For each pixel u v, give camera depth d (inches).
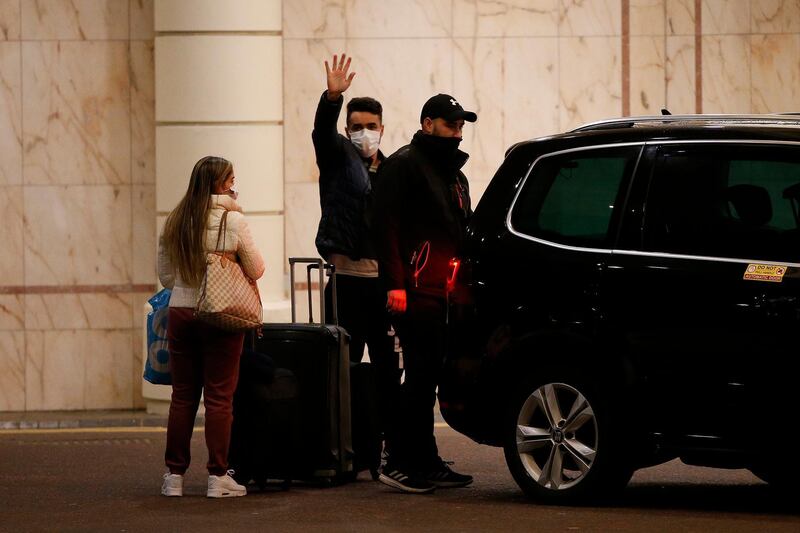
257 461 799.7
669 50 1263.5
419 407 792.3
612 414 709.3
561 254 732.0
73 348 1245.7
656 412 700.7
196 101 1187.3
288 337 818.2
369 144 898.1
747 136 706.8
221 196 783.7
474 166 1262.3
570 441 724.0
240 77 1188.5
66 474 900.0
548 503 734.5
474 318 753.0
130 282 1245.1
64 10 1236.5
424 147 796.0
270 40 1202.6
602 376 714.8
